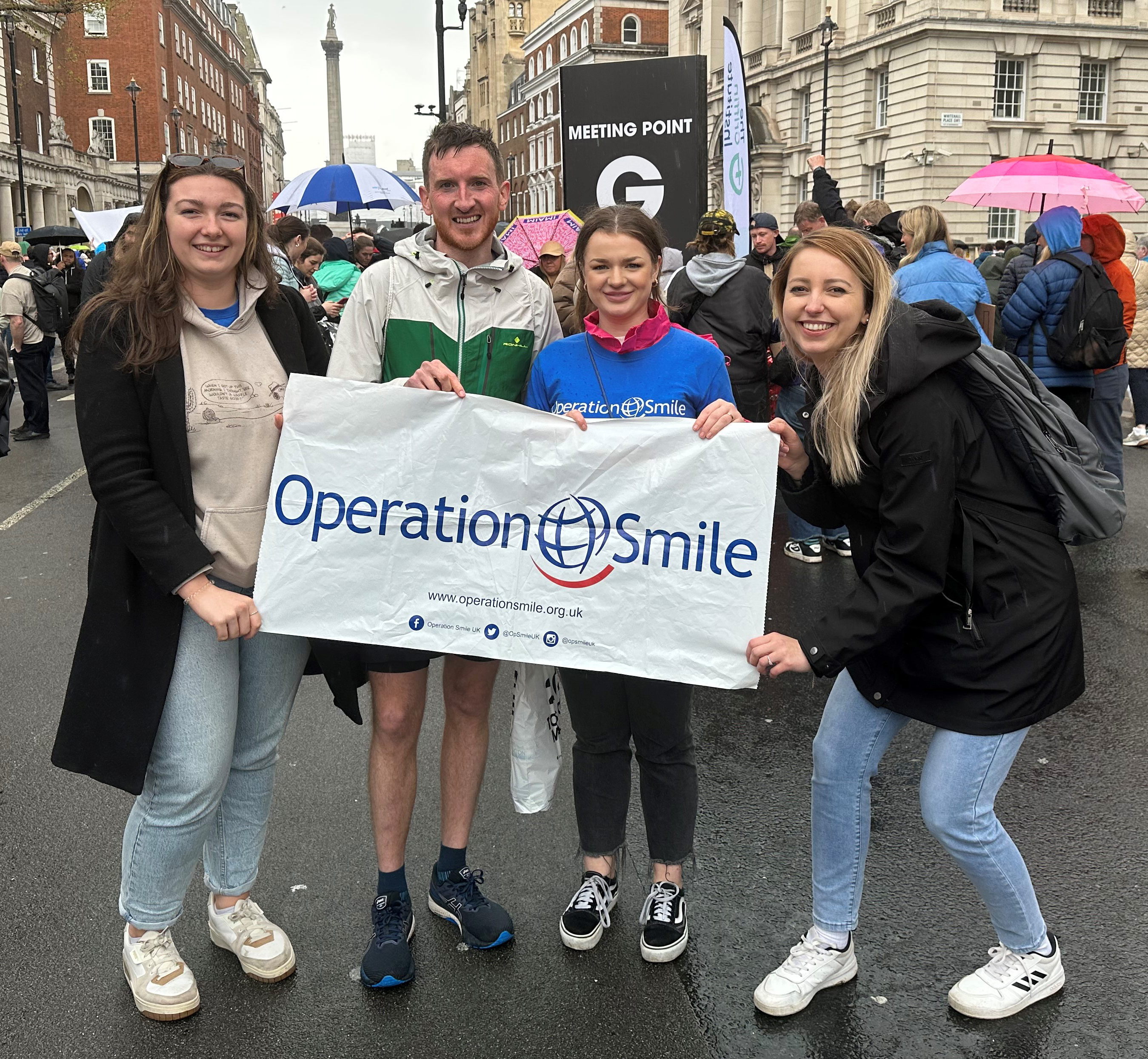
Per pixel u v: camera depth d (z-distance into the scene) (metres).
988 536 2.24
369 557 2.50
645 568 2.48
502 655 2.54
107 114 60.06
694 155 7.53
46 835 3.33
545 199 71.75
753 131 41.03
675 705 2.67
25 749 3.97
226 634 2.33
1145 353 9.65
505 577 2.52
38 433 11.28
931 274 6.19
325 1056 2.40
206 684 2.42
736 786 3.72
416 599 2.53
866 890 3.07
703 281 5.86
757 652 2.36
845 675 2.59
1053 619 2.29
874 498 2.29
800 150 40.53
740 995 2.61
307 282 8.96
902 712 2.41
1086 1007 2.54
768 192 41.78
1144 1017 2.50
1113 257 6.59
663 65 7.41
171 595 2.37
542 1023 2.51
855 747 2.52
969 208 34.50
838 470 2.26
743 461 2.42
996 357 2.22
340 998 2.60
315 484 2.48
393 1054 2.41
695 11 47.97
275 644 2.60
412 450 2.48
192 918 2.93
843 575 6.21
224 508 2.44
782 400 6.38
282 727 2.69
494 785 3.75
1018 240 35.03
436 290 2.61
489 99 86.31
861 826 2.56
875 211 8.53
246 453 2.45
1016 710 2.29
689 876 3.14
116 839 3.31
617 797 2.85
